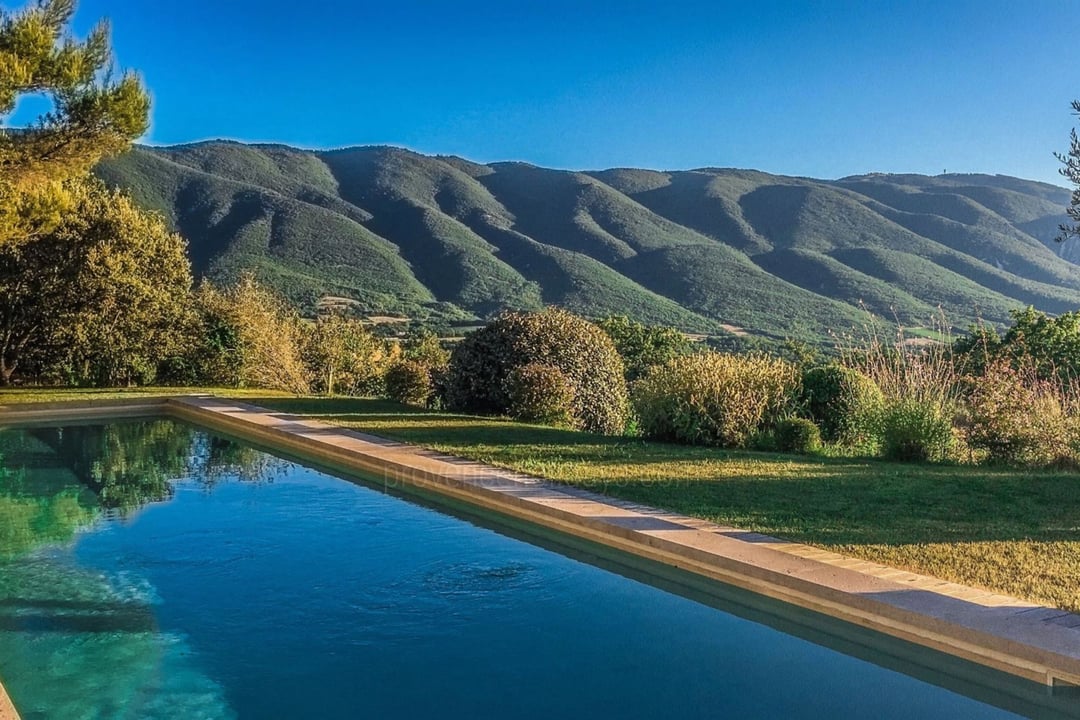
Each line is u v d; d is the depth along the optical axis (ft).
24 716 11.60
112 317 48.32
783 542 16.56
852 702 11.39
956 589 13.67
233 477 26.96
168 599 16.14
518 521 20.44
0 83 32.12
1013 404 26.18
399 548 19.21
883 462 25.57
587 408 36.68
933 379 29.58
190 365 52.11
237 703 11.94
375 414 36.32
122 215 48.37
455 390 38.01
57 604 15.85
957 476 23.03
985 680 11.77
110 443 33.37
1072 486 21.70
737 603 15.30
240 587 16.76
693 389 29.58
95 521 21.80
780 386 30.19
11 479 26.89
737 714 11.13
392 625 14.69
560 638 13.96
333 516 22.00
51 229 40.63
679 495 20.61
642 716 11.17
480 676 12.61
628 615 14.90
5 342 47.88
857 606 13.30
